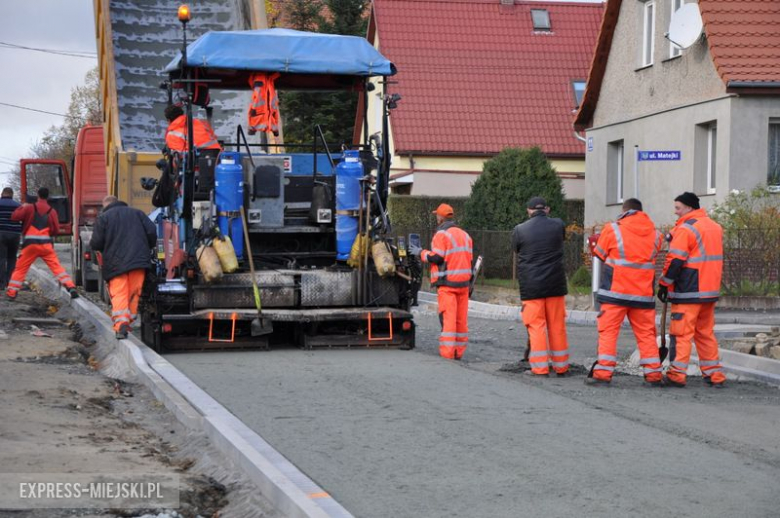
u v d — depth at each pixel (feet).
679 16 143.43
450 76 233.14
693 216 69.00
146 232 82.74
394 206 205.87
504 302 145.79
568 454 47.83
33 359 77.36
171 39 130.31
